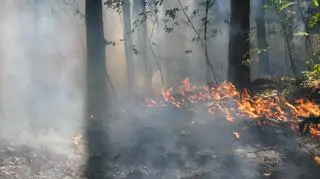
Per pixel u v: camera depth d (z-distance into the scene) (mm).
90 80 12906
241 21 12500
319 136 8000
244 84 12211
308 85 10555
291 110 9125
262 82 12805
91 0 13000
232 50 12531
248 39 12531
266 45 21094
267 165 7176
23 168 6949
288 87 11133
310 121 5438
